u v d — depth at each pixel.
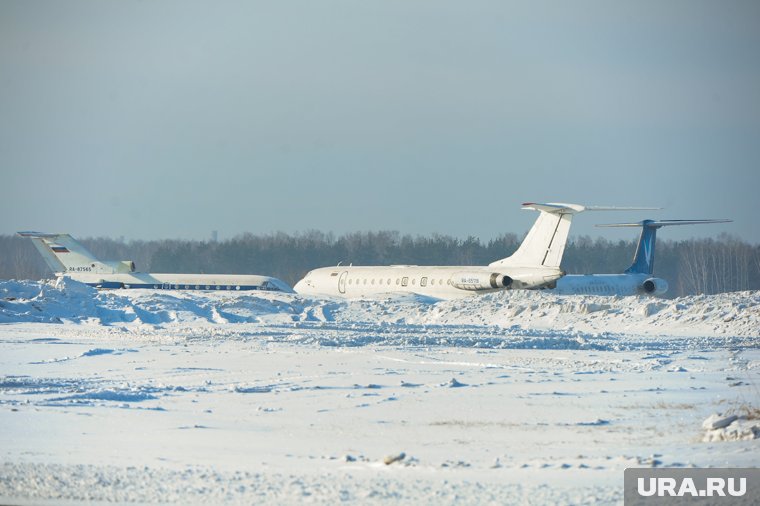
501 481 46.03
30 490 44.03
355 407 78.88
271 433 65.44
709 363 117.50
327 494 42.78
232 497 42.41
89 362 120.81
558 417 71.31
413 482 45.94
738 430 57.22
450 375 104.06
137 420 71.81
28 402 81.94
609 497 41.72
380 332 181.88
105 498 42.34
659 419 68.62
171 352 133.62
